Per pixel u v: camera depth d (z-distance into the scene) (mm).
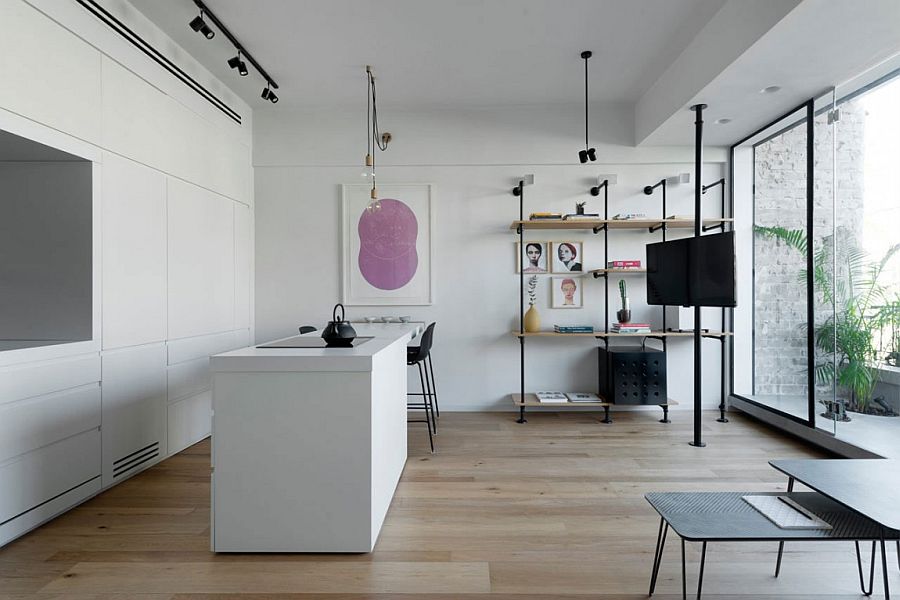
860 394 3287
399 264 4801
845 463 1883
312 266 4824
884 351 3170
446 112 4777
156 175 3285
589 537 2248
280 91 4379
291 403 2111
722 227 4648
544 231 4809
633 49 3654
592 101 4668
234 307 4410
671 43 3572
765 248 4383
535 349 4816
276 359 2102
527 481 2955
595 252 4793
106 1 2805
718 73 3174
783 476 3012
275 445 2113
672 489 2816
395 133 4789
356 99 4574
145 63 3158
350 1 3039
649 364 4336
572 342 4809
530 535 2270
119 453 2953
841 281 3402
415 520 2428
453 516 2471
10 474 2242
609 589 1838
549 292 4809
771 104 3682
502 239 4797
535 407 4852
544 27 3354
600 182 4582
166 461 3383
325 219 4816
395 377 2812
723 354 4742
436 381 4824
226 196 4266
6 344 2676
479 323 4812
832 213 3449
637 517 2455
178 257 3543
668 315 4777
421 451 3559
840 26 2600
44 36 2396
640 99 4574
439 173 4805
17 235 2734
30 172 2719
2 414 2203
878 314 3193
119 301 2924
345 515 2109
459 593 1819
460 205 4805
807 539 1457
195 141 3766
